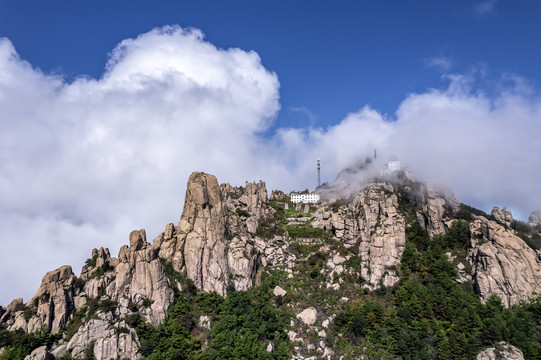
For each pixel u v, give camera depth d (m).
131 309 190.00
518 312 197.50
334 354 187.38
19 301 186.25
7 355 163.12
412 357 182.00
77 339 173.50
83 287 195.62
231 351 178.62
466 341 184.75
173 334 185.38
